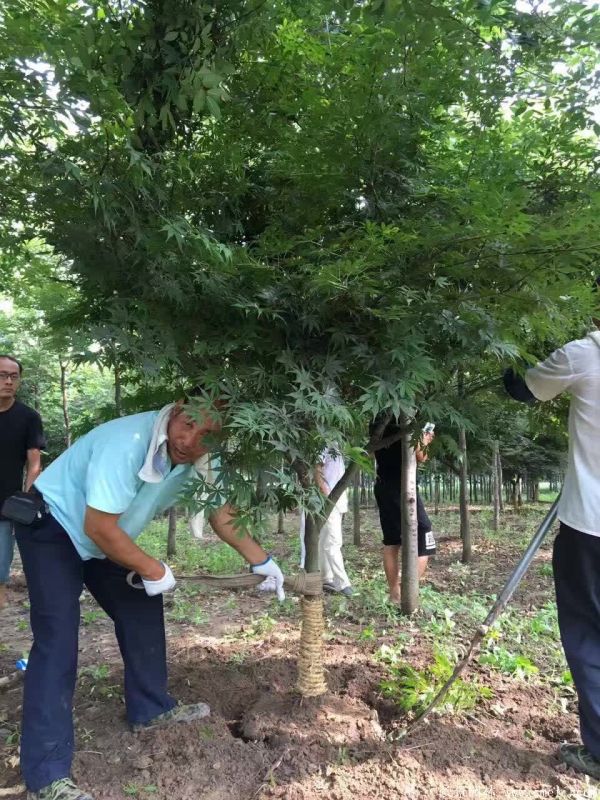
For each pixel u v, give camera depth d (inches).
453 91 86.2
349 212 93.4
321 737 98.5
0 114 75.8
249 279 84.0
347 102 82.8
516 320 86.0
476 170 94.2
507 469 447.8
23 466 167.2
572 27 80.4
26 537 92.0
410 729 101.0
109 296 92.8
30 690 87.7
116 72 81.3
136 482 88.6
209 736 100.0
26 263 129.2
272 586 195.0
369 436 115.3
